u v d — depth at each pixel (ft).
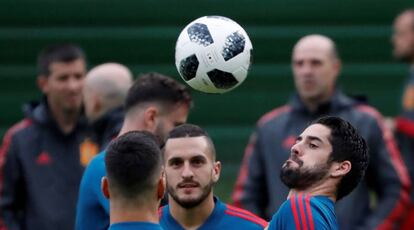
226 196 109.40
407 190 74.74
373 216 73.72
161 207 56.54
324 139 50.11
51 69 73.82
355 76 120.16
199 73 51.75
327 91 75.05
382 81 120.06
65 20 120.57
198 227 54.24
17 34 120.06
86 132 74.64
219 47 51.57
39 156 73.77
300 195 49.80
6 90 119.44
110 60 120.37
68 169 73.92
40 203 73.26
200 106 118.21
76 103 74.08
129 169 46.37
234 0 120.06
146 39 120.37
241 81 52.37
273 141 75.31
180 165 53.52
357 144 50.29
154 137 50.37
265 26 119.65
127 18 120.57
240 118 118.42
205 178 53.47
